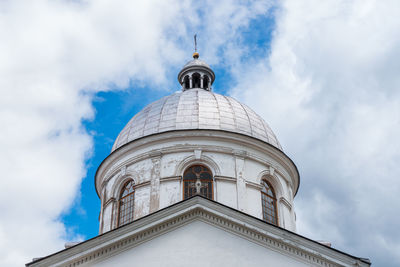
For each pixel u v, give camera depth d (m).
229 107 35.53
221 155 31.39
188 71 41.31
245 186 30.58
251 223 23.14
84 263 22.80
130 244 23.02
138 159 31.98
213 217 23.44
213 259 22.42
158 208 29.58
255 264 22.36
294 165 33.91
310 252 22.73
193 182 30.64
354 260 22.67
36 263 22.66
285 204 32.00
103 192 32.97
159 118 34.66
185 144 31.56
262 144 32.41
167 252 22.67
